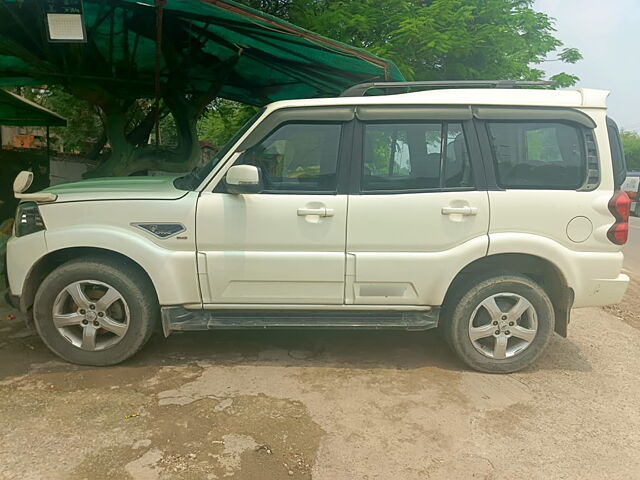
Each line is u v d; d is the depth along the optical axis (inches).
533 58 424.5
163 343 155.9
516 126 135.6
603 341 172.7
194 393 123.6
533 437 110.0
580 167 135.4
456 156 135.2
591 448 106.7
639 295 248.7
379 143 134.8
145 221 130.5
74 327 137.4
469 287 138.3
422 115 134.0
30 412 112.7
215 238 131.2
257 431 107.8
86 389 124.2
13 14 192.7
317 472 95.4
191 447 101.3
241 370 138.2
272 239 132.0
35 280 136.6
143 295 133.8
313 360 146.8
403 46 340.8
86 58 236.4
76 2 178.9
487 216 133.3
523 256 137.7
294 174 134.0
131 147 258.1
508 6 397.4
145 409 115.3
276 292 135.3
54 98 554.6
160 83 263.6
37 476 91.4
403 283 135.5
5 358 140.6
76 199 131.0
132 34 238.4
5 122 396.8
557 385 135.9
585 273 135.9
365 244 133.2
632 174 946.7
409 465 98.7
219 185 132.6
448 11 350.6
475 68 386.0
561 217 133.9
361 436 107.7
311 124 134.3
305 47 197.5
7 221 207.8
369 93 203.0
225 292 134.4
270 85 297.9
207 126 760.3
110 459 96.8
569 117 134.3
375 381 134.1
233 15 173.0
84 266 131.3
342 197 132.3
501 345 140.3
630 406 125.3
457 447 105.3
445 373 140.6
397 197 132.6
